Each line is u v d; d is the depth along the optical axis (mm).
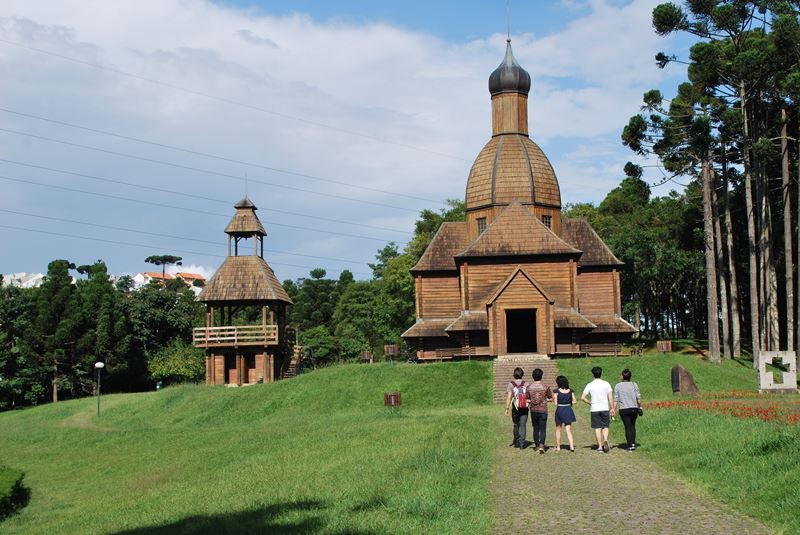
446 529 12586
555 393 21812
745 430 20391
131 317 81688
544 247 51594
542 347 47531
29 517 23297
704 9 48438
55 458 37438
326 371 48188
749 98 51562
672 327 100312
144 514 17703
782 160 55406
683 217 75188
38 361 73125
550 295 49625
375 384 44688
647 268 74500
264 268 60906
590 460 19266
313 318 137750
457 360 53625
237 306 62219
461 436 23578
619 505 14391
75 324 73625
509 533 12742
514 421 21828
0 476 28312
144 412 48125
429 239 87500
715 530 12484
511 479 17125
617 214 93688
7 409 72375
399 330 93688
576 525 13109
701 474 16422
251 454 28078
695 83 54844
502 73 60094
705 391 41188
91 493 27156
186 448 34312
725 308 57719
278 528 13266
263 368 58438
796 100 45719
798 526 12109
